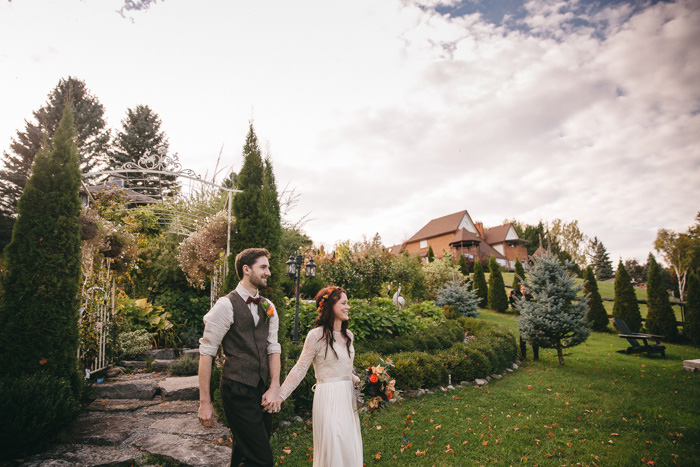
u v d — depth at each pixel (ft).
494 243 153.69
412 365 18.61
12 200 77.46
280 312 14.93
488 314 55.26
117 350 20.01
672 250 108.58
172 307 27.53
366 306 26.58
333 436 7.78
